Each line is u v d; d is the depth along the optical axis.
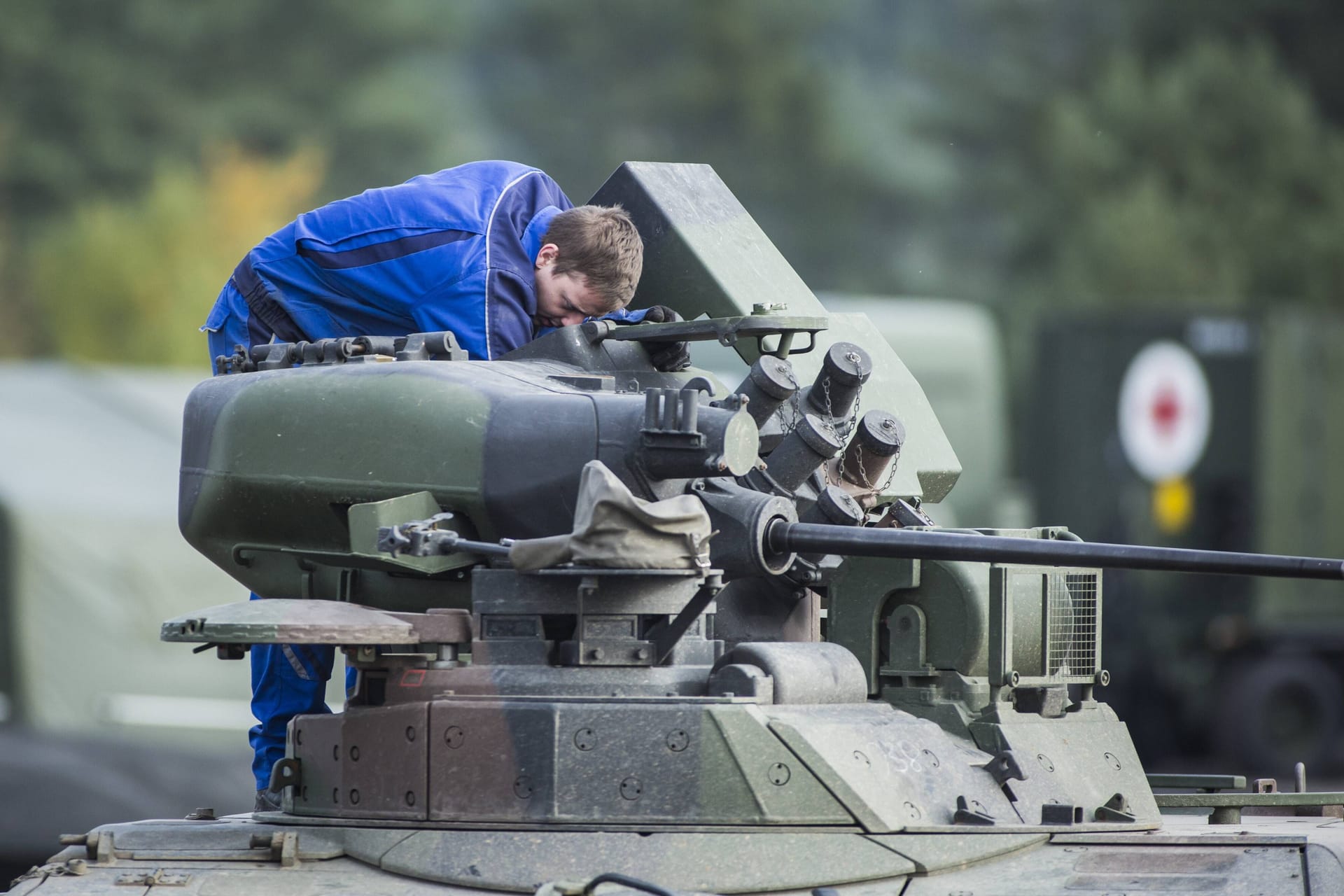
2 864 41.16
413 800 18.05
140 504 57.03
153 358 118.31
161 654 56.25
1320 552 74.00
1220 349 74.62
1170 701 73.25
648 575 17.84
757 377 20.53
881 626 20.91
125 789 43.16
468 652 19.17
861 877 17.17
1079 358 77.62
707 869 17.08
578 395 19.62
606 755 17.59
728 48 155.38
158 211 123.94
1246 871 17.12
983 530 20.75
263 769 23.11
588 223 22.67
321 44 148.62
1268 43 151.12
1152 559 17.89
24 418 60.84
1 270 123.69
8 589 54.69
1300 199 139.38
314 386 20.66
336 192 137.38
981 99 155.88
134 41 143.88
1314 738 72.62
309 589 21.45
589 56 156.12
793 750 17.67
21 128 138.12
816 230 151.25
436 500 19.55
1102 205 140.12
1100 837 18.28
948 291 145.88
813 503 21.12
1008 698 20.41
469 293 22.48
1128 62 146.62
